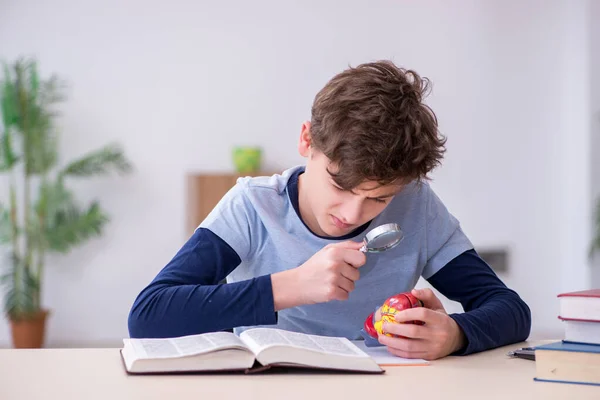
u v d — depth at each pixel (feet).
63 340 14.56
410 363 3.32
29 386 2.79
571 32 14.74
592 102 14.34
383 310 3.63
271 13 14.88
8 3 14.39
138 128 14.67
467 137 14.96
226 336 3.27
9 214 13.98
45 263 14.55
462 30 14.96
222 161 14.84
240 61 14.84
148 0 14.66
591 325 3.04
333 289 3.52
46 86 13.96
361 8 14.96
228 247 4.16
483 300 4.33
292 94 14.94
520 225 15.01
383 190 3.53
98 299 14.64
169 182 14.73
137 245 14.69
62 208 14.12
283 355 3.03
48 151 13.79
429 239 4.48
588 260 14.32
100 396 2.62
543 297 15.03
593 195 14.38
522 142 14.99
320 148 3.64
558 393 2.72
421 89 3.98
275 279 3.64
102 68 14.58
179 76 14.74
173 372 3.01
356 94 3.55
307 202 4.18
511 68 14.98
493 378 3.01
